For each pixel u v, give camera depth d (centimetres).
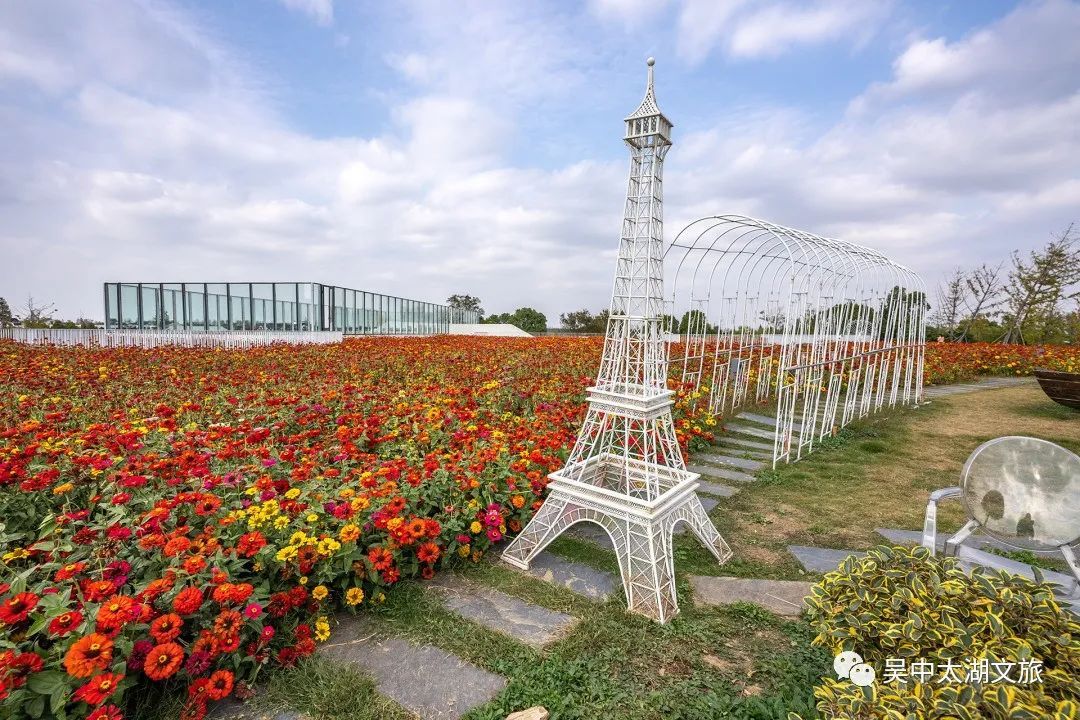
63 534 286
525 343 1728
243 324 2145
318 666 256
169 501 299
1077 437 722
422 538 341
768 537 420
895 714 149
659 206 362
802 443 659
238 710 230
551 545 405
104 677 187
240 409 644
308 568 285
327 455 473
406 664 263
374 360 1115
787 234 614
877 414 884
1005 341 2045
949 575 216
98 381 788
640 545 317
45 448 398
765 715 221
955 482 550
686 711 228
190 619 244
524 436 497
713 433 741
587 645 278
